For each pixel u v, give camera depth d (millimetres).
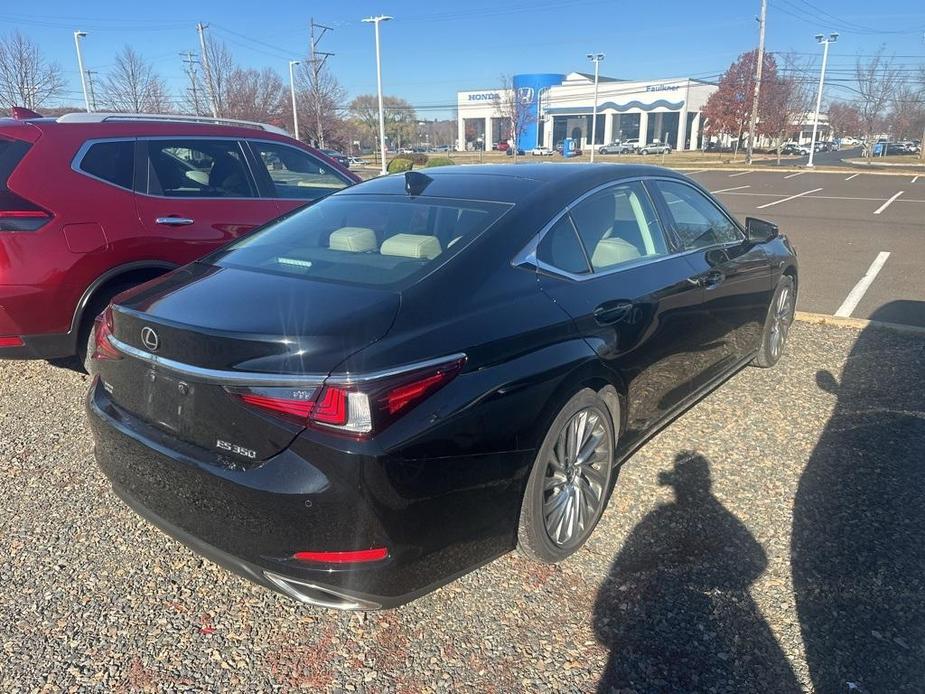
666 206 3727
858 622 2453
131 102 39531
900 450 3729
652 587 2664
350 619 2529
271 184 5375
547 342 2570
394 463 2039
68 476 3543
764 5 48875
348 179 6035
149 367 2383
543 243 2824
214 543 2244
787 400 4434
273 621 2525
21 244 3990
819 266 9312
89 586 2713
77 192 4258
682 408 3730
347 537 2043
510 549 2551
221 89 43406
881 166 46688
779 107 53531
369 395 2016
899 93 64562
